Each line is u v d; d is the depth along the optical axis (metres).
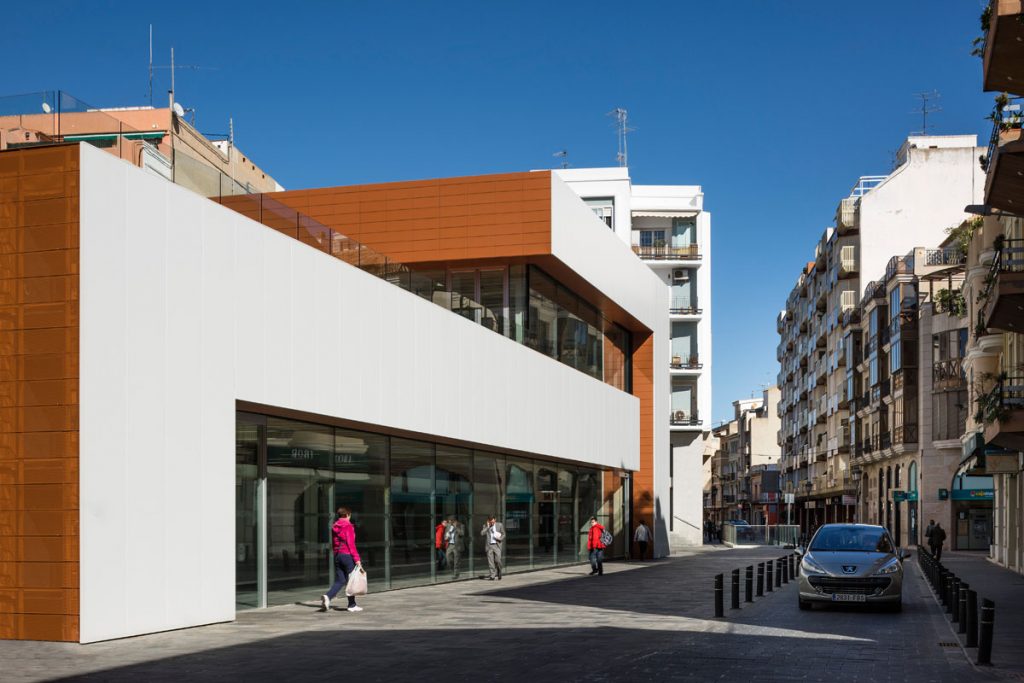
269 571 19.06
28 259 14.34
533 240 30.55
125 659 12.34
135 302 15.02
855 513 76.12
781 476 112.06
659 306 44.91
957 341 54.66
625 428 41.06
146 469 15.09
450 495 27.17
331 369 19.86
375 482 23.17
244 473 18.38
